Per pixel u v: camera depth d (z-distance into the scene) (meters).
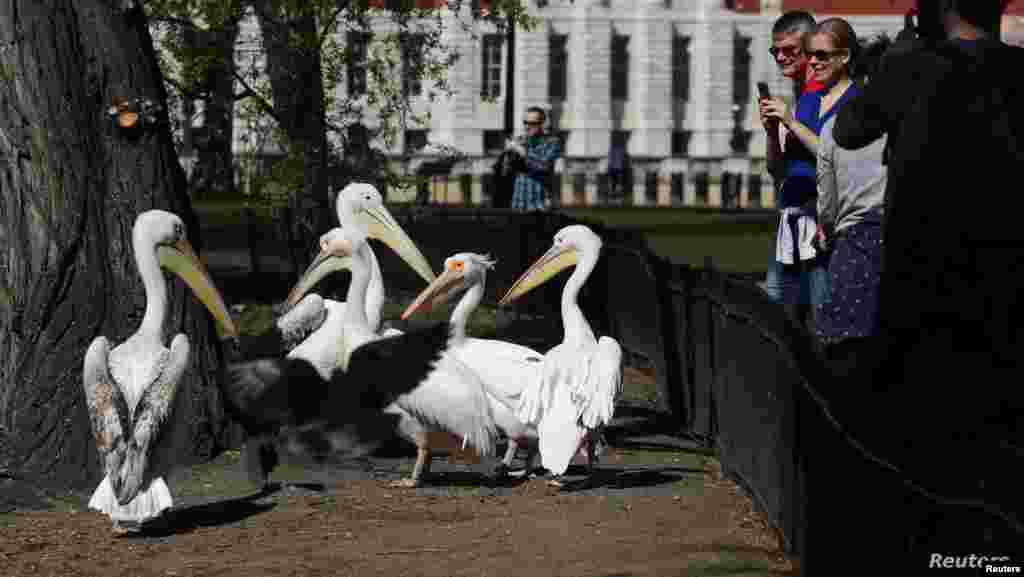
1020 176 8.03
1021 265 8.09
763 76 105.94
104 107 11.94
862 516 7.43
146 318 9.93
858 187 10.35
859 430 7.59
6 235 11.58
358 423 11.45
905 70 8.32
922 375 8.14
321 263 11.82
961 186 8.09
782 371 9.44
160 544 9.67
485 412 10.97
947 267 8.12
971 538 6.11
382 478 11.68
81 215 11.63
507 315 22.86
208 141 23.14
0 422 11.45
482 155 89.50
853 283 10.42
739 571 8.82
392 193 43.97
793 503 8.98
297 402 11.65
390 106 22.31
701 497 10.88
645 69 102.94
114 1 12.09
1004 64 8.15
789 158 12.25
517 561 9.09
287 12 20.38
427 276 13.92
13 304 11.48
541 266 11.52
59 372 11.43
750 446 10.70
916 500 6.64
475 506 10.66
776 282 12.62
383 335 12.13
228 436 12.43
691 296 13.61
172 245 10.16
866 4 85.00
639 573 8.79
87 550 9.53
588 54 100.62
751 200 75.38
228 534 9.91
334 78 21.25
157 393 9.52
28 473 11.30
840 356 10.46
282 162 21.12
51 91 11.68
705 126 104.75
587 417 10.56
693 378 13.52
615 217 57.97
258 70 21.58
